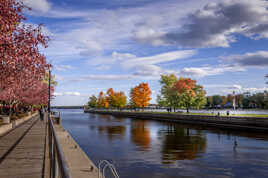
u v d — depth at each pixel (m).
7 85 13.94
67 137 19.98
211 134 31.75
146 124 51.19
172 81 76.50
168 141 25.70
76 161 11.17
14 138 16.81
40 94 41.94
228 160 16.69
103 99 160.50
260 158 17.25
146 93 91.06
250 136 29.00
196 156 17.98
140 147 21.98
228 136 29.38
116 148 21.52
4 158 10.03
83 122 59.72
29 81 19.70
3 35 8.78
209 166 15.00
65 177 2.33
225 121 39.12
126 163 15.79
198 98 66.25
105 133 34.16
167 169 14.26
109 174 13.18
